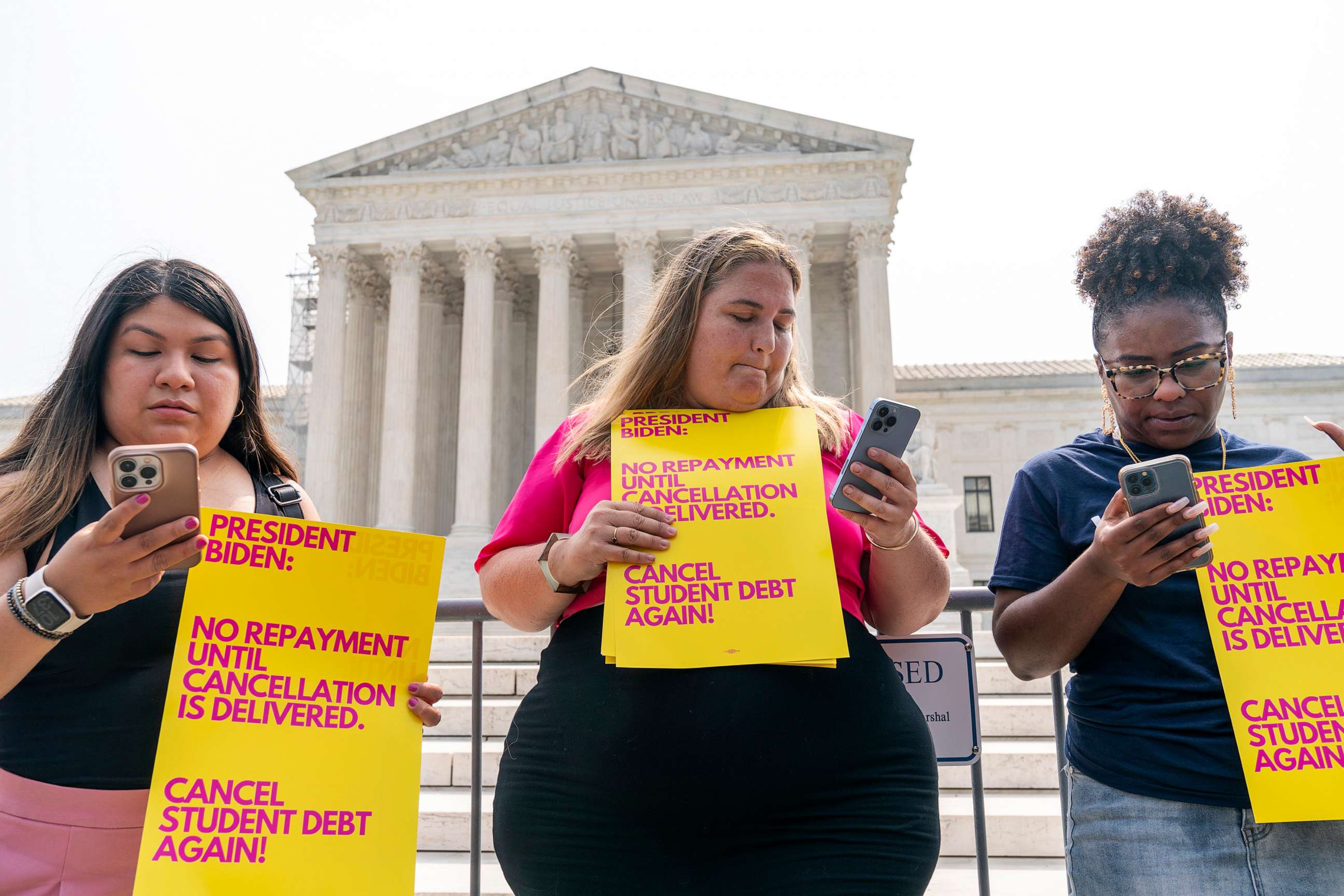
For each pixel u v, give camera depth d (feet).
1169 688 7.66
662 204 107.96
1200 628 7.77
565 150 111.45
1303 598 7.29
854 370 114.21
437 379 116.47
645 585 6.87
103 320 7.16
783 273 7.82
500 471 113.09
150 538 5.53
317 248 108.88
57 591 5.56
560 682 7.19
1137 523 6.66
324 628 7.00
